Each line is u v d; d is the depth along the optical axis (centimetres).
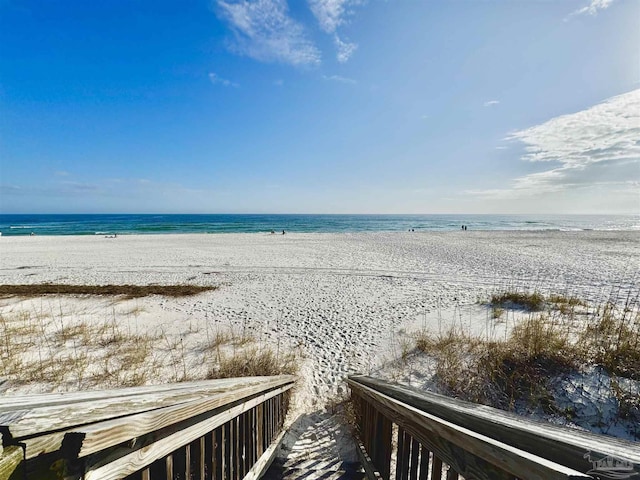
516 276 1151
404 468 182
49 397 100
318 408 423
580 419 346
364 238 2925
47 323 691
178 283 1115
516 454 83
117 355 534
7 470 66
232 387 192
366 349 586
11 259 1619
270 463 282
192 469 160
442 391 424
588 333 485
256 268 1377
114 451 94
